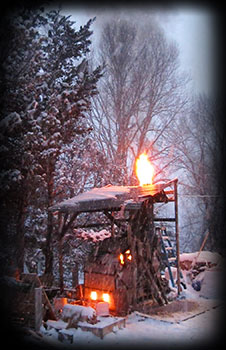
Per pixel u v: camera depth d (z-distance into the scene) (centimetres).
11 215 930
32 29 888
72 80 1148
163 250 1175
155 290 945
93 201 935
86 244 1484
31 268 1220
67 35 1169
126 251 902
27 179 897
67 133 1064
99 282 880
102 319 731
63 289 1007
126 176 1794
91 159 1512
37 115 998
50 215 1080
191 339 678
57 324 703
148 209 970
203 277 1190
